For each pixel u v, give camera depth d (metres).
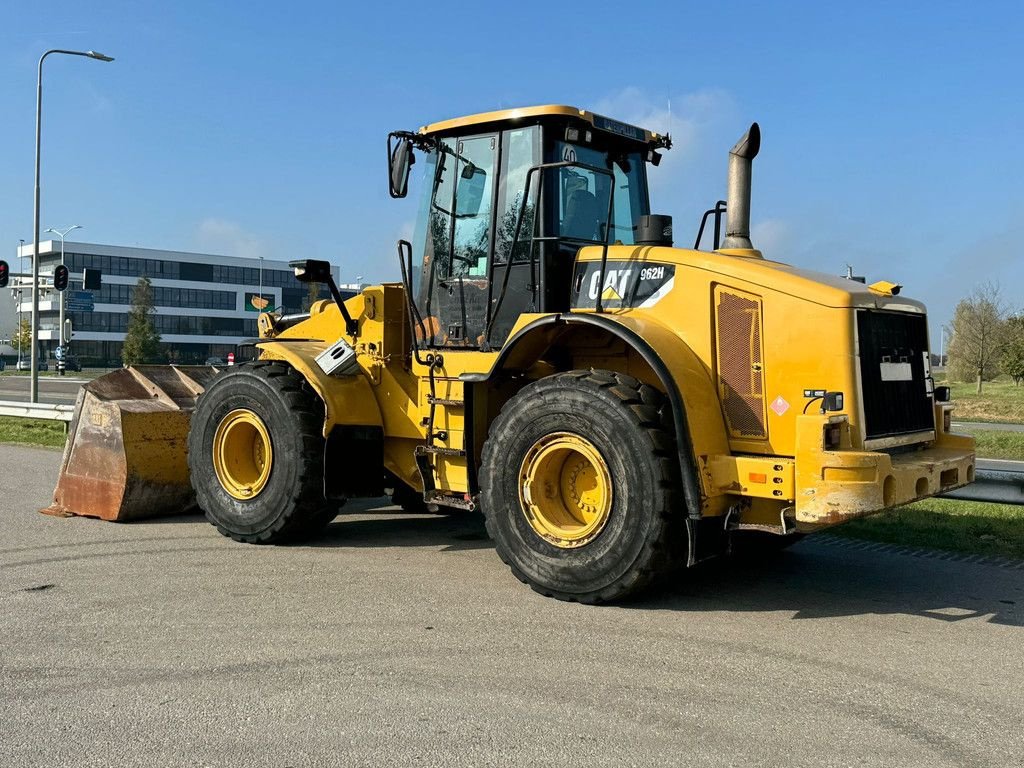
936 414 5.83
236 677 3.94
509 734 3.37
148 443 7.61
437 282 6.50
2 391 31.92
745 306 5.17
